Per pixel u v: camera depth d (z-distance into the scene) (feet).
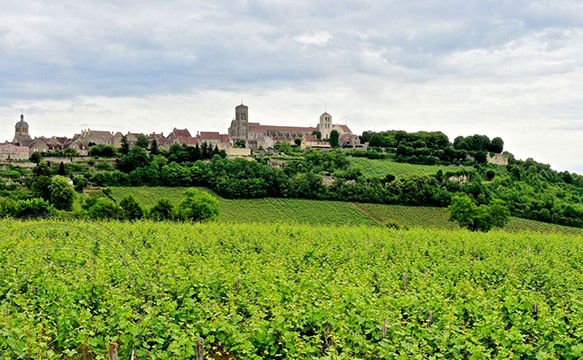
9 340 34.40
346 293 48.96
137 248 75.51
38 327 37.42
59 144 488.85
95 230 82.12
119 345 39.32
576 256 90.38
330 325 43.11
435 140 466.29
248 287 53.36
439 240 102.12
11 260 59.67
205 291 51.11
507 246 96.68
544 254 87.40
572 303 52.34
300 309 43.73
